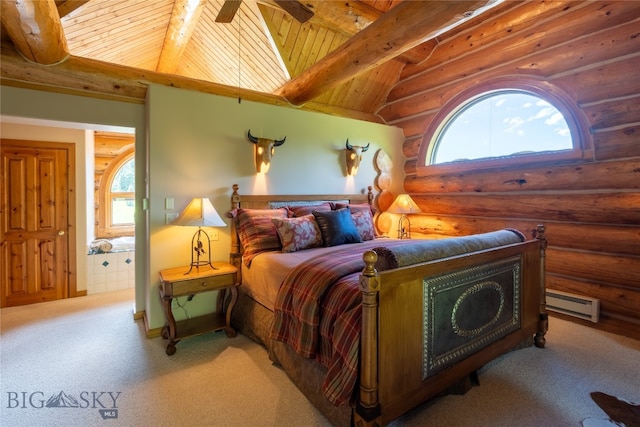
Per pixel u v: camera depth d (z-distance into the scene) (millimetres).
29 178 3781
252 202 3412
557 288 3365
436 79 4379
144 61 4848
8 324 3152
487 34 3859
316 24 3543
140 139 3236
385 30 2414
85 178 4082
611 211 2971
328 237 3168
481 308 2143
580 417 1839
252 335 2818
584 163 3150
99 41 3713
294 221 3084
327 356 1816
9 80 2713
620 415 1852
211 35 4219
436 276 1856
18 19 2084
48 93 2842
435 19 2172
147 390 2092
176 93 2975
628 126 2887
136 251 3303
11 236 3699
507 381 2188
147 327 2971
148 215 2879
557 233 3324
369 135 4492
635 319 2949
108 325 3143
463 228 4152
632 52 2852
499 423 1793
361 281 1558
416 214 4746
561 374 2262
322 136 4012
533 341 2689
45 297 3885
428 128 4535
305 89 3568
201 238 3133
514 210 3664
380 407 1590
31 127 3766
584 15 3109
